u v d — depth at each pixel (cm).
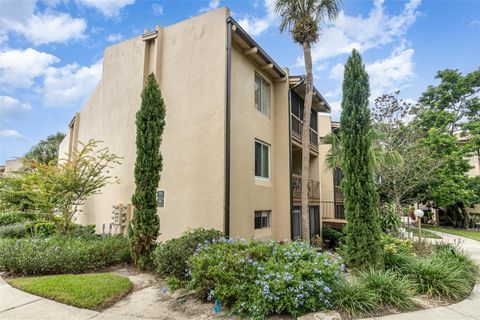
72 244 725
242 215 886
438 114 2309
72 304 477
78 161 1041
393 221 1199
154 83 783
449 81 2472
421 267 620
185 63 922
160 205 897
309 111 966
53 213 1055
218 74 849
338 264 536
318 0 931
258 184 1002
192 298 522
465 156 2198
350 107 744
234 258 512
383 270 613
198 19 916
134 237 712
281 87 1162
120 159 1070
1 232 1051
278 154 1132
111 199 1092
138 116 768
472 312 490
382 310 487
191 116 885
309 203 1359
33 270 627
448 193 2009
